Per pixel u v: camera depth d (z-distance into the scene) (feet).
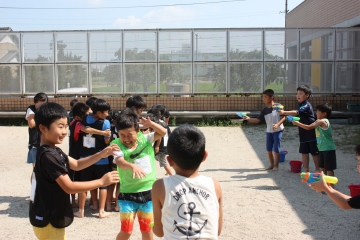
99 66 50.21
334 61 49.62
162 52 49.70
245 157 31.42
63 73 50.55
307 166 24.77
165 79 49.98
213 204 8.75
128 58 49.98
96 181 9.98
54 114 10.02
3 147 36.60
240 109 49.11
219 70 49.75
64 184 9.75
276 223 17.08
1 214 18.84
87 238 15.93
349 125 45.34
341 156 30.81
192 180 8.80
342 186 22.65
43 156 9.84
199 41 49.52
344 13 54.34
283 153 29.19
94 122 18.30
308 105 24.41
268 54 49.60
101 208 18.35
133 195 12.87
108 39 49.98
